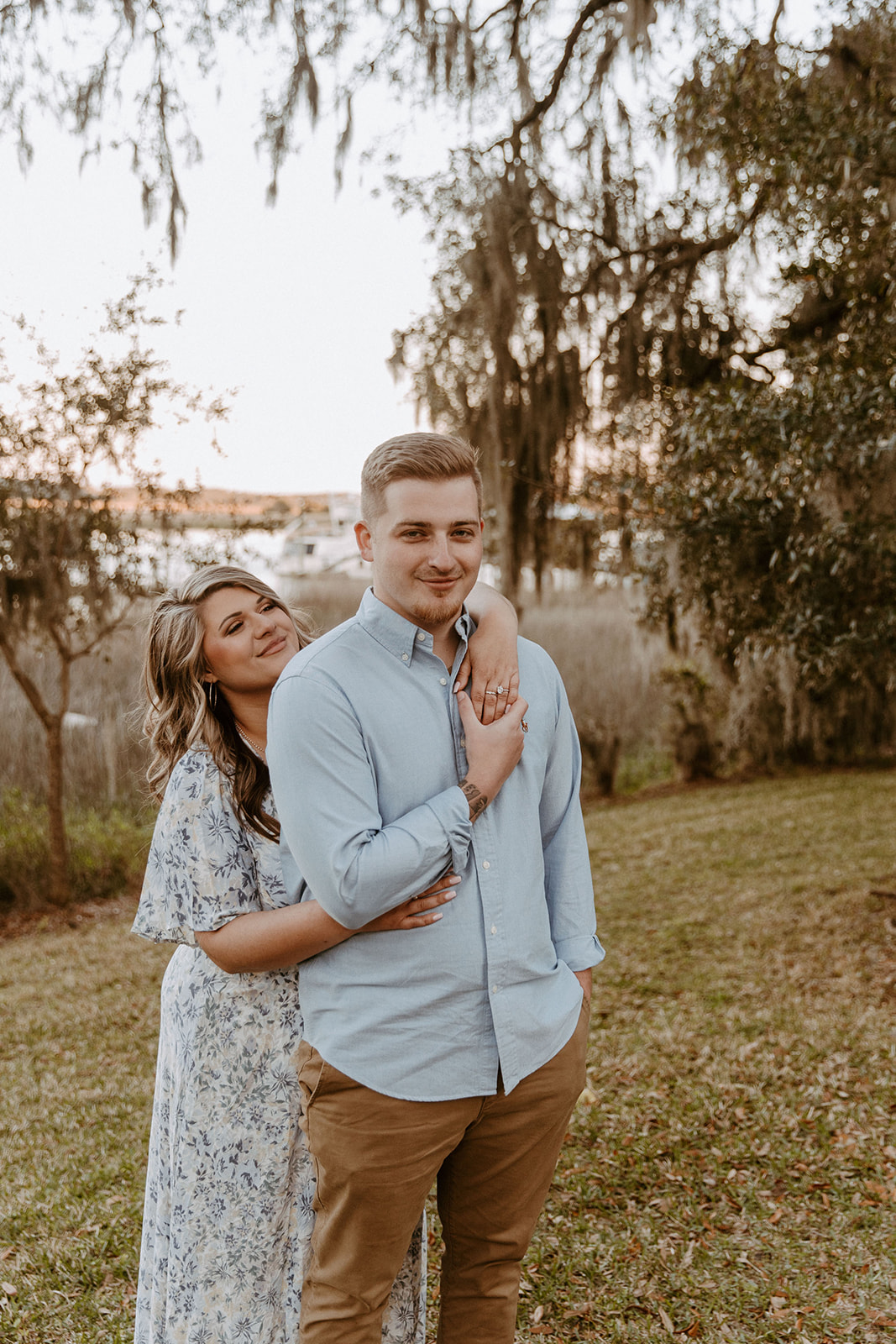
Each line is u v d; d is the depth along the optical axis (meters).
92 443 6.74
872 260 4.52
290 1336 1.75
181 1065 1.73
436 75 6.51
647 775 11.68
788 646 4.71
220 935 1.62
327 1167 1.52
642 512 5.74
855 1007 4.34
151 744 1.96
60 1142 3.57
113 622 7.33
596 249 7.63
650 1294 2.46
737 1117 3.35
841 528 4.27
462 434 8.28
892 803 9.02
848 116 4.33
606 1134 3.31
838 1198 2.83
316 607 11.20
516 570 8.55
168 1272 1.76
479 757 1.49
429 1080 1.47
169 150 6.21
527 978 1.55
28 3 5.73
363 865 1.37
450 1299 1.69
